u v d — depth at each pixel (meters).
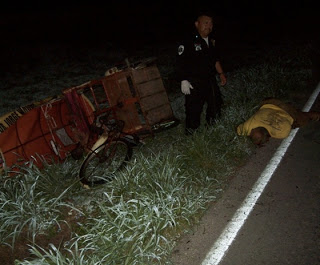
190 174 4.04
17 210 3.56
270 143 4.62
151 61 4.77
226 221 3.29
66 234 3.45
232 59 9.86
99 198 3.89
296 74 7.12
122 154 4.82
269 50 10.12
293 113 4.77
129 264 2.76
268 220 3.21
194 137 4.62
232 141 4.57
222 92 6.86
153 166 4.01
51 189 3.91
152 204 3.35
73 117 4.36
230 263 2.81
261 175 3.95
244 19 16.02
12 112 4.57
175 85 8.20
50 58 12.29
